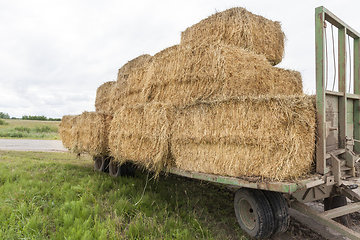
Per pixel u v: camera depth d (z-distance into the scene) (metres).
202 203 5.12
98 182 5.77
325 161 3.12
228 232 3.88
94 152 7.02
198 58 4.55
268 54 5.77
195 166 4.18
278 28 6.09
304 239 3.80
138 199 4.74
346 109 3.88
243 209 3.71
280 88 5.15
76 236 2.99
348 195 3.94
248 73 4.32
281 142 3.07
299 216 4.80
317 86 3.15
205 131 3.98
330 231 4.13
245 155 3.46
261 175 3.23
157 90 5.54
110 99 8.52
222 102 3.74
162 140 4.54
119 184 5.88
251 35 5.18
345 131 3.73
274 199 3.39
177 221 3.89
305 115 2.99
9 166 7.29
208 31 5.79
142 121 5.14
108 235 3.23
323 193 3.92
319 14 3.18
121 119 5.83
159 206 4.60
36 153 12.44
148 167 5.07
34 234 3.10
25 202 4.03
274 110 3.16
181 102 4.85
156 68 5.57
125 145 5.65
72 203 4.09
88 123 7.28
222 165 3.73
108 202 4.57
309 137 3.04
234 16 5.32
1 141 21.31
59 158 11.33
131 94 7.01
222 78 4.11
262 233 3.30
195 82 4.61
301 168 3.05
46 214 3.73
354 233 3.02
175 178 7.28
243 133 3.45
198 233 3.66
